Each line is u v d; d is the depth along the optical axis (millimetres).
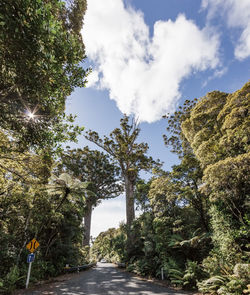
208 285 6527
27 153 7816
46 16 2908
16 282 7840
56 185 12055
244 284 5395
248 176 6691
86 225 28031
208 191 8531
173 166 13664
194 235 10031
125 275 12656
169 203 12945
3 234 8781
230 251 7133
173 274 8688
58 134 5156
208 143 9555
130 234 16812
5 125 4629
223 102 11477
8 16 2592
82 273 14289
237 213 7941
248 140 7363
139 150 22891
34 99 4008
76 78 4551
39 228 11547
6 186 8727
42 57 3096
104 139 24078
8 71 3447
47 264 11812
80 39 7992
